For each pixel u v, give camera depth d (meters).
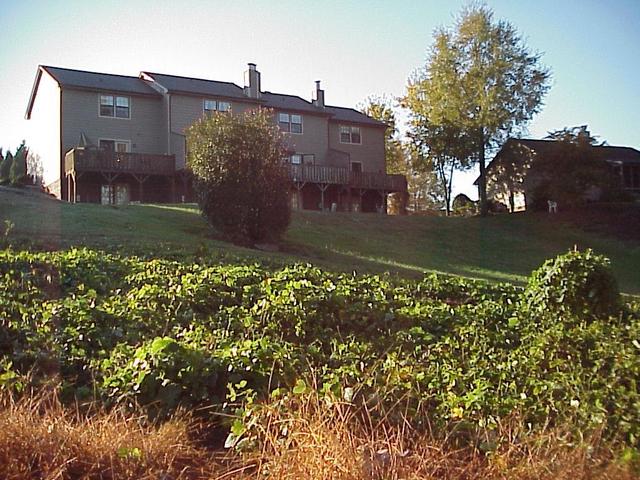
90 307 7.71
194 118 32.62
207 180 19.09
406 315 8.79
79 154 28.48
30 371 5.50
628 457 4.34
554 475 4.18
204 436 4.83
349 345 7.32
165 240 16.97
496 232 31.41
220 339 6.76
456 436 4.65
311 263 16.69
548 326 8.69
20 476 4.02
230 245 18.03
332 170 34.88
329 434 4.20
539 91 39.38
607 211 33.84
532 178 38.66
